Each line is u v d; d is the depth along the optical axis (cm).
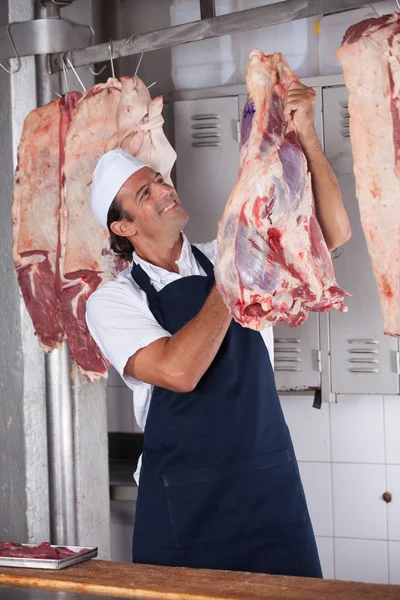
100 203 268
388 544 360
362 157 233
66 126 312
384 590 194
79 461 337
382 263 234
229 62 381
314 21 363
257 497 247
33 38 319
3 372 343
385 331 236
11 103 337
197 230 365
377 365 338
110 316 257
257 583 202
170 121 380
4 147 340
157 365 241
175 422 253
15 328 340
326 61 362
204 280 262
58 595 204
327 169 235
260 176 221
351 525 366
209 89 361
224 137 358
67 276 306
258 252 221
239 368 254
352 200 339
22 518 338
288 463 253
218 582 205
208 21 269
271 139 225
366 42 228
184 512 249
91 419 344
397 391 337
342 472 367
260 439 251
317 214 237
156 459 256
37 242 318
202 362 235
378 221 233
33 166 318
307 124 232
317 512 371
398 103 226
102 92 301
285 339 352
